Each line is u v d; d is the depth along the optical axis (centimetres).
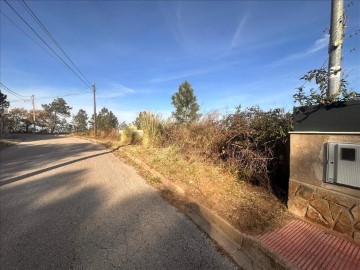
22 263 267
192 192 463
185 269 256
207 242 309
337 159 290
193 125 795
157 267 259
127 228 346
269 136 469
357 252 262
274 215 356
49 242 309
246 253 286
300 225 326
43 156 1015
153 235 326
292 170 359
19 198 470
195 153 712
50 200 459
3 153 1134
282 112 461
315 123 322
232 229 320
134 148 1093
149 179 605
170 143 913
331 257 255
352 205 279
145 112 1097
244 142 529
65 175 659
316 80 344
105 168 755
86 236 323
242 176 532
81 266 262
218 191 461
